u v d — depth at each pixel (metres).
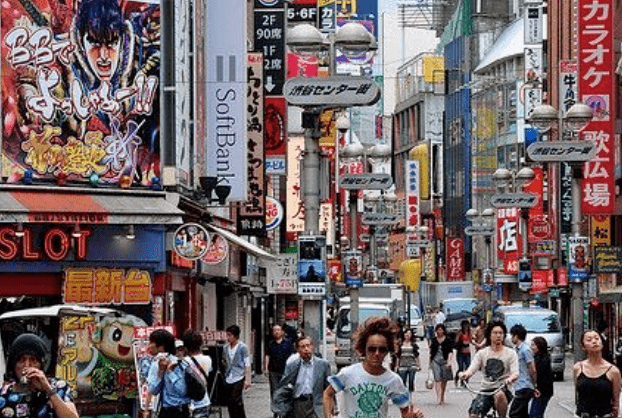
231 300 54.53
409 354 45.50
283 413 25.98
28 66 36.53
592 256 65.06
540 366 30.36
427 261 177.12
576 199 49.69
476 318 88.19
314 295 35.62
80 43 37.66
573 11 81.75
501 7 174.88
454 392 52.72
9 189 35.81
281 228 64.38
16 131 36.19
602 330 51.88
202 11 43.00
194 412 24.94
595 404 21.94
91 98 37.78
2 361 21.47
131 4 38.75
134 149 38.59
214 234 37.03
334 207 92.94
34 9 36.66
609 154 63.78
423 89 195.62
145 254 37.53
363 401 14.83
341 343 67.00
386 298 89.75
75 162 37.38
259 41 51.31
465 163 168.50
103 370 25.39
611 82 63.75
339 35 34.59
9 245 35.34
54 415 12.43
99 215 34.31
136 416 25.97
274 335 37.53
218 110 43.03
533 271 91.62
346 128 63.56
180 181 39.78
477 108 166.50
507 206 69.25
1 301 35.72
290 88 33.81
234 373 33.28
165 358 22.92
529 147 46.16
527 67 118.75
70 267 36.34
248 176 47.25
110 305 37.16
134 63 38.75
